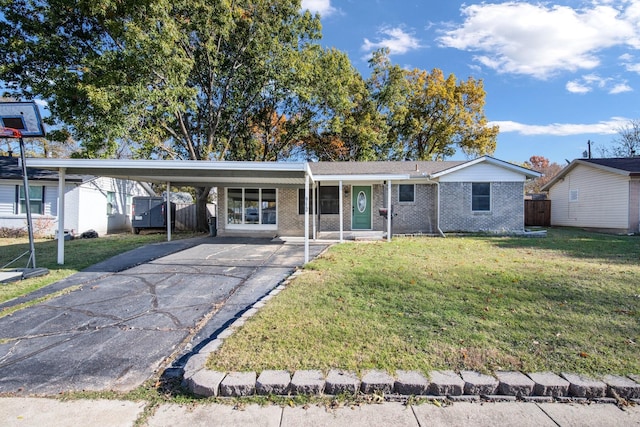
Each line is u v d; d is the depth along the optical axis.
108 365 3.50
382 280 6.04
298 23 18.94
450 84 27.72
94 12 12.73
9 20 13.49
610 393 2.75
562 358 3.21
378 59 26.22
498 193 14.57
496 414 2.58
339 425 2.47
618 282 5.76
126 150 20.12
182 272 7.46
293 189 14.62
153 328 4.46
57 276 7.07
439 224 14.60
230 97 19.09
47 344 4.00
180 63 14.02
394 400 2.76
